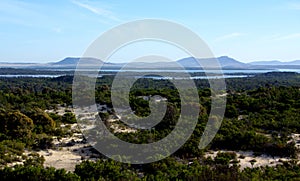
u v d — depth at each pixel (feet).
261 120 92.22
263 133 83.30
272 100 112.47
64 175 44.21
